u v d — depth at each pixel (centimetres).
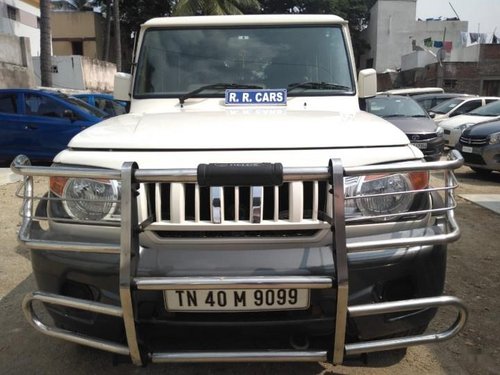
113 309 205
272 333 215
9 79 1491
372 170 199
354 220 212
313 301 210
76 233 228
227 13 2086
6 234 511
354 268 213
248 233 216
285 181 197
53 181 235
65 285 228
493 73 2778
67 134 895
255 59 351
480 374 265
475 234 511
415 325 233
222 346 230
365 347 210
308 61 350
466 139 866
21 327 316
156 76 350
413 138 933
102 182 221
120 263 196
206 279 196
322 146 226
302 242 215
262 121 260
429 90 1795
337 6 3991
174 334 216
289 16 358
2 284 381
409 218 228
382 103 1091
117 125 266
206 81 345
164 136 236
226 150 224
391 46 4081
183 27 361
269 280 196
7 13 2641
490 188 782
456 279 389
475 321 321
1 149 916
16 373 267
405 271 219
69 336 224
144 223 208
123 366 271
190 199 214
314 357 207
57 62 2225
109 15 2848
